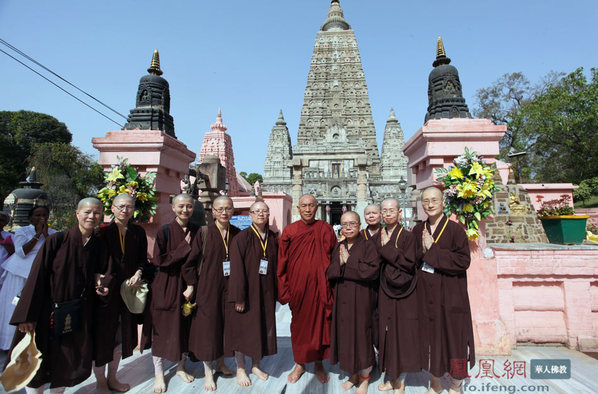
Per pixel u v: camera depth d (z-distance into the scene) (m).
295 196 18.05
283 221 12.51
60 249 3.53
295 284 4.10
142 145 5.84
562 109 21.45
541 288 4.95
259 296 4.12
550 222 7.17
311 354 3.98
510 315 4.85
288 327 6.32
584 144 20.38
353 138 45.38
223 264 4.21
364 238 4.01
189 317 4.20
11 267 4.92
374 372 4.35
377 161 48.12
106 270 3.88
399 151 48.84
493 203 7.64
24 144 37.09
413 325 3.64
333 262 3.97
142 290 4.09
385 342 3.73
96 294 3.79
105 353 3.71
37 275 3.38
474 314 4.68
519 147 24.53
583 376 4.04
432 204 3.86
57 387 3.41
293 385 4.03
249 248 4.20
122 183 5.35
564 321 4.90
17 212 5.95
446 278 3.70
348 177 41.72
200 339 3.94
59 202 25.34
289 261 4.21
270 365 4.62
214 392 3.87
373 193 45.88
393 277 3.65
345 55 50.59
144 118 6.16
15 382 3.21
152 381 4.20
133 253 4.12
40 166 27.66
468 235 4.59
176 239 4.22
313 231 4.22
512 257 4.83
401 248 3.74
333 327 3.93
